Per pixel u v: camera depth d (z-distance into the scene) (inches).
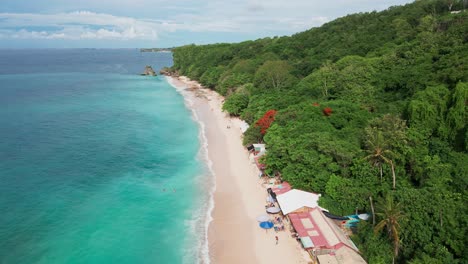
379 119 1845.5
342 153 1642.5
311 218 1476.4
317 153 1760.6
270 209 1610.5
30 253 1362.0
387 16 4840.1
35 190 1876.2
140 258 1347.2
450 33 2647.6
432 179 1378.0
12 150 2459.4
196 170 2193.7
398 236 1191.6
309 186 1688.0
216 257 1353.3
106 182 2009.1
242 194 1860.2
